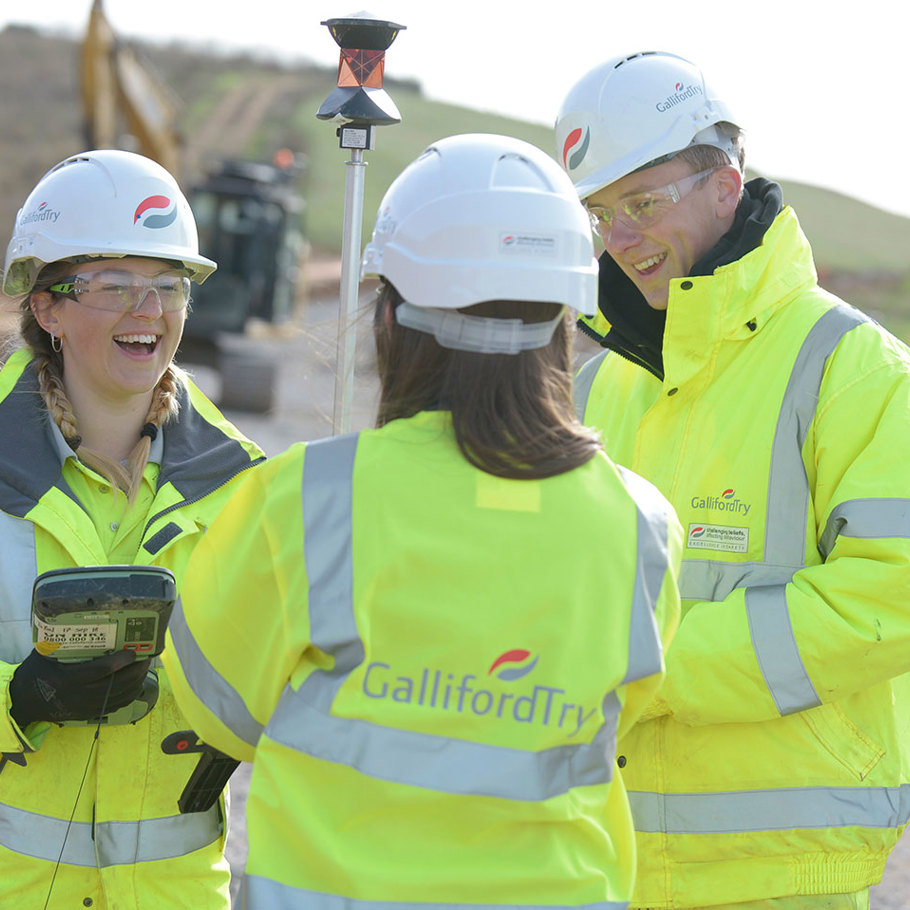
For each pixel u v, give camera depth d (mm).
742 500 2727
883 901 5227
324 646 1823
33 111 75375
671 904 2732
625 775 2740
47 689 2297
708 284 2717
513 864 1797
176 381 2729
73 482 2598
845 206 86500
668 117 2768
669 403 2857
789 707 2553
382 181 63781
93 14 20609
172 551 2596
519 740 1820
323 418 2527
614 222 2844
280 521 1874
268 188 21797
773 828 2678
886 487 2525
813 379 2701
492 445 1862
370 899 1755
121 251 2508
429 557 1824
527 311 1889
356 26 3098
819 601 2533
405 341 1944
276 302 22000
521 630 1833
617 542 1903
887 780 2723
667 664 2564
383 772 1794
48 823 2508
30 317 2645
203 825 2613
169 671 2094
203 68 88875
